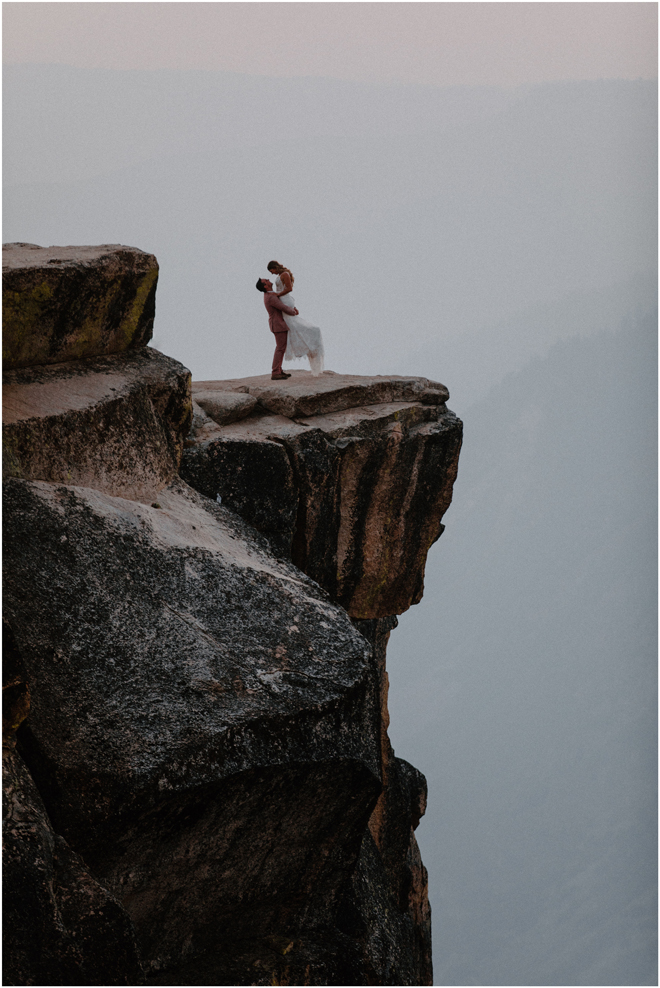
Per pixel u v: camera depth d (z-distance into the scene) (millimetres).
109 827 4031
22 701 3830
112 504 5234
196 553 5336
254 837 4766
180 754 4250
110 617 4598
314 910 5336
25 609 4340
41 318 5477
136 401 5973
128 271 6078
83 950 3301
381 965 6836
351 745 5012
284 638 5191
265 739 4594
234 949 4848
